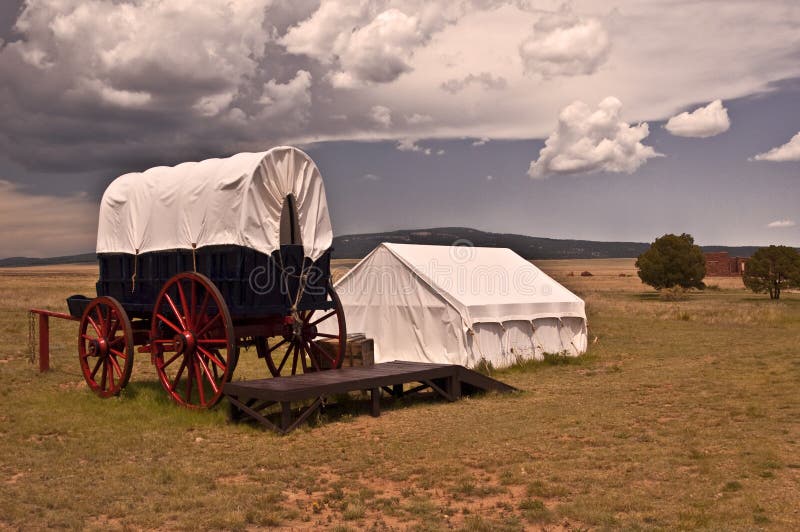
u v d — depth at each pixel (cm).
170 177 1351
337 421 1150
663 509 659
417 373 1241
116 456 912
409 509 680
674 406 1205
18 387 1459
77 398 1332
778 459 816
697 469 790
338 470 840
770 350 2055
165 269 1342
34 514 675
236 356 1194
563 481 764
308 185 1324
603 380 1573
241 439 1020
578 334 2095
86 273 16625
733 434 959
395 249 1875
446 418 1155
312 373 1232
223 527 635
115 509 686
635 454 865
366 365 1391
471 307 1750
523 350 1902
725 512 638
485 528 614
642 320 3356
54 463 874
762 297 5644
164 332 1329
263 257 1251
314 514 675
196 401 1298
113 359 1380
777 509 644
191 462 882
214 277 1245
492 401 1317
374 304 1895
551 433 1011
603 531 601
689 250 5738
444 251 2023
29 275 14212
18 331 2597
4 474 826
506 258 2173
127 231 1415
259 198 1234
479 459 873
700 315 3516
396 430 1069
